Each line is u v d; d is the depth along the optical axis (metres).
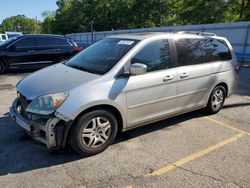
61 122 3.71
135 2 43.00
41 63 11.51
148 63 4.50
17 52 10.96
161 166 3.84
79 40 42.41
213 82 5.60
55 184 3.39
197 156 4.14
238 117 5.89
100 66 4.32
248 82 9.98
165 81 4.64
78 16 59.00
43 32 90.62
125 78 4.18
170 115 5.00
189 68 5.06
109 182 3.45
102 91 3.94
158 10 40.47
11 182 3.42
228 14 31.20
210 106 5.79
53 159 3.96
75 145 3.87
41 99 3.74
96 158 4.01
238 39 17.36
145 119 4.58
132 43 4.52
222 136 4.89
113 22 51.22
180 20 36.94
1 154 4.09
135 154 4.15
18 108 4.31
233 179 3.57
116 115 4.25
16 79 9.85
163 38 4.79
